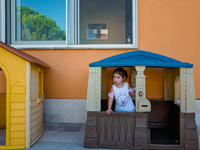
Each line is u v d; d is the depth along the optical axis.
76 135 2.99
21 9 4.02
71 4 3.93
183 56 3.61
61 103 3.76
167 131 3.02
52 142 2.68
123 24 3.89
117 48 3.65
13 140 2.42
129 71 3.62
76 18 3.94
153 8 3.66
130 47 3.63
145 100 2.31
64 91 3.75
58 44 3.96
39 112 2.90
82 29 3.94
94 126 2.42
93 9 3.93
